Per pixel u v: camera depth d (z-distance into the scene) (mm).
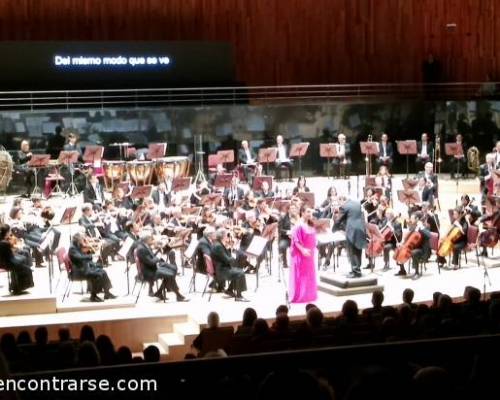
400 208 23297
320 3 31812
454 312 10531
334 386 6328
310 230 15398
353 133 28516
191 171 26922
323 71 32094
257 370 3990
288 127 27875
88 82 27344
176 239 15766
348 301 11023
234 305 15320
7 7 29031
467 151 27578
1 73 26656
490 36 32031
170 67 27984
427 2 32281
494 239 18188
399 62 32469
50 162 22797
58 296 15867
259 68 31578
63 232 20781
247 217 17203
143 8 30312
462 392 5137
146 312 14953
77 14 29688
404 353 4121
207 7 30906
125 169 23719
